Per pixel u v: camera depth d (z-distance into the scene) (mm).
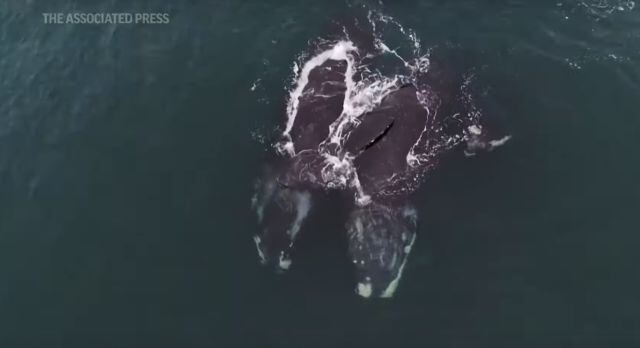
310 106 38781
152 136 39156
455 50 42125
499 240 34031
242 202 35812
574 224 34375
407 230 34375
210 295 32719
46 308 32750
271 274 33219
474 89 39906
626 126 37938
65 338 31562
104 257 34438
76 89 41812
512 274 32938
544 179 35938
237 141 38312
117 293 33062
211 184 36688
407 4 44938
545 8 44125
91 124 40062
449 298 32281
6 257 34781
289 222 34812
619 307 31719
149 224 35438
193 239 34688
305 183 35938
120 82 41906
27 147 39312
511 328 31328
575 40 42344
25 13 45906
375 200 35281
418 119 37969
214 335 31438
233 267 33562
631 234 33969
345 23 43812
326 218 34812
